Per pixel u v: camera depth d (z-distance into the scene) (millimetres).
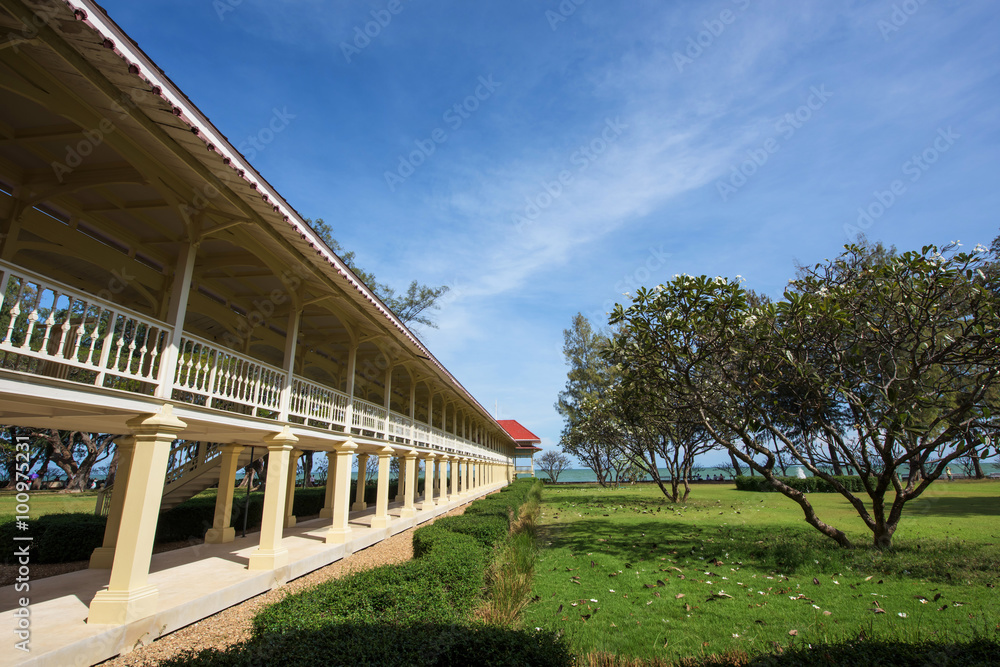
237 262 8500
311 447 11922
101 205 7332
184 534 12086
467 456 23484
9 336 4004
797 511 18078
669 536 11914
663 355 11359
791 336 10250
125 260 8180
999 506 16984
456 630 3588
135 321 5367
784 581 7316
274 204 6059
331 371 15375
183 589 6199
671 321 10578
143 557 5125
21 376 4066
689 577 7676
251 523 13812
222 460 10547
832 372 10688
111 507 7996
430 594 4617
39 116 5531
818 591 6707
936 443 8797
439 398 22469
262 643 3152
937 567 7527
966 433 8492
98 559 7723
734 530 12773
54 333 12500
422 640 3340
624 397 13703
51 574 8086
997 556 8094
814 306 9664
